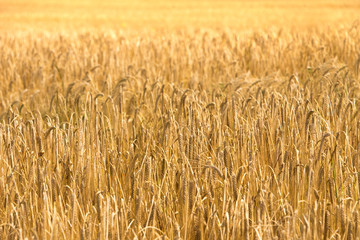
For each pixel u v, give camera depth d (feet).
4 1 255.91
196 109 23.63
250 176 17.31
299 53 49.73
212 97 28.35
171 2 252.42
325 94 26.35
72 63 44.68
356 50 47.09
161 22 138.10
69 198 17.07
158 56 50.29
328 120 21.26
